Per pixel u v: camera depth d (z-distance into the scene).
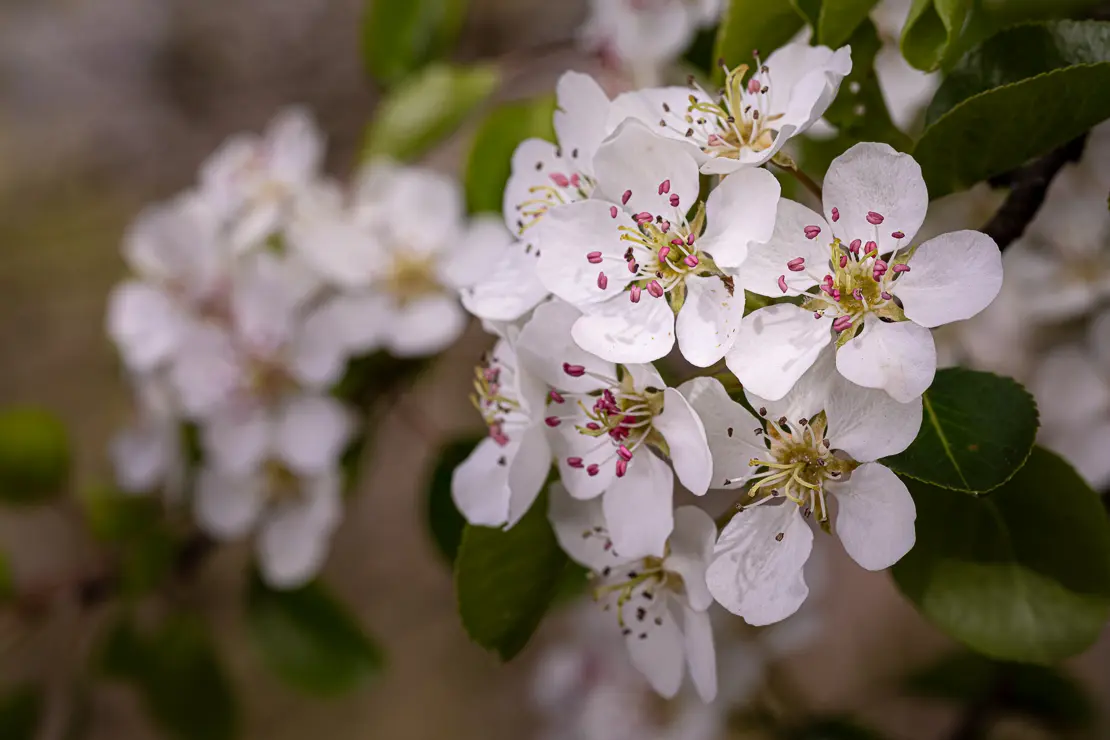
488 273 0.26
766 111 0.25
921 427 0.25
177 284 0.38
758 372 0.23
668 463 0.24
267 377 0.37
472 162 0.35
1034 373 0.33
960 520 0.26
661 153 0.24
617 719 0.40
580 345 0.24
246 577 0.42
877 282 0.24
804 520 0.24
